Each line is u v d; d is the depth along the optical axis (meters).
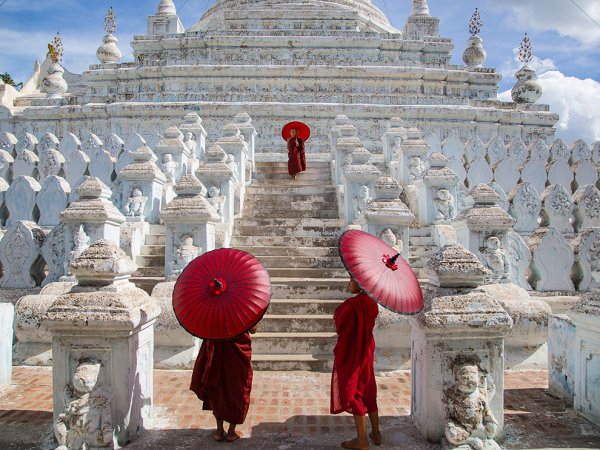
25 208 10.82
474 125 19.64
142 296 5.17
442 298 4.80
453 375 4.72
